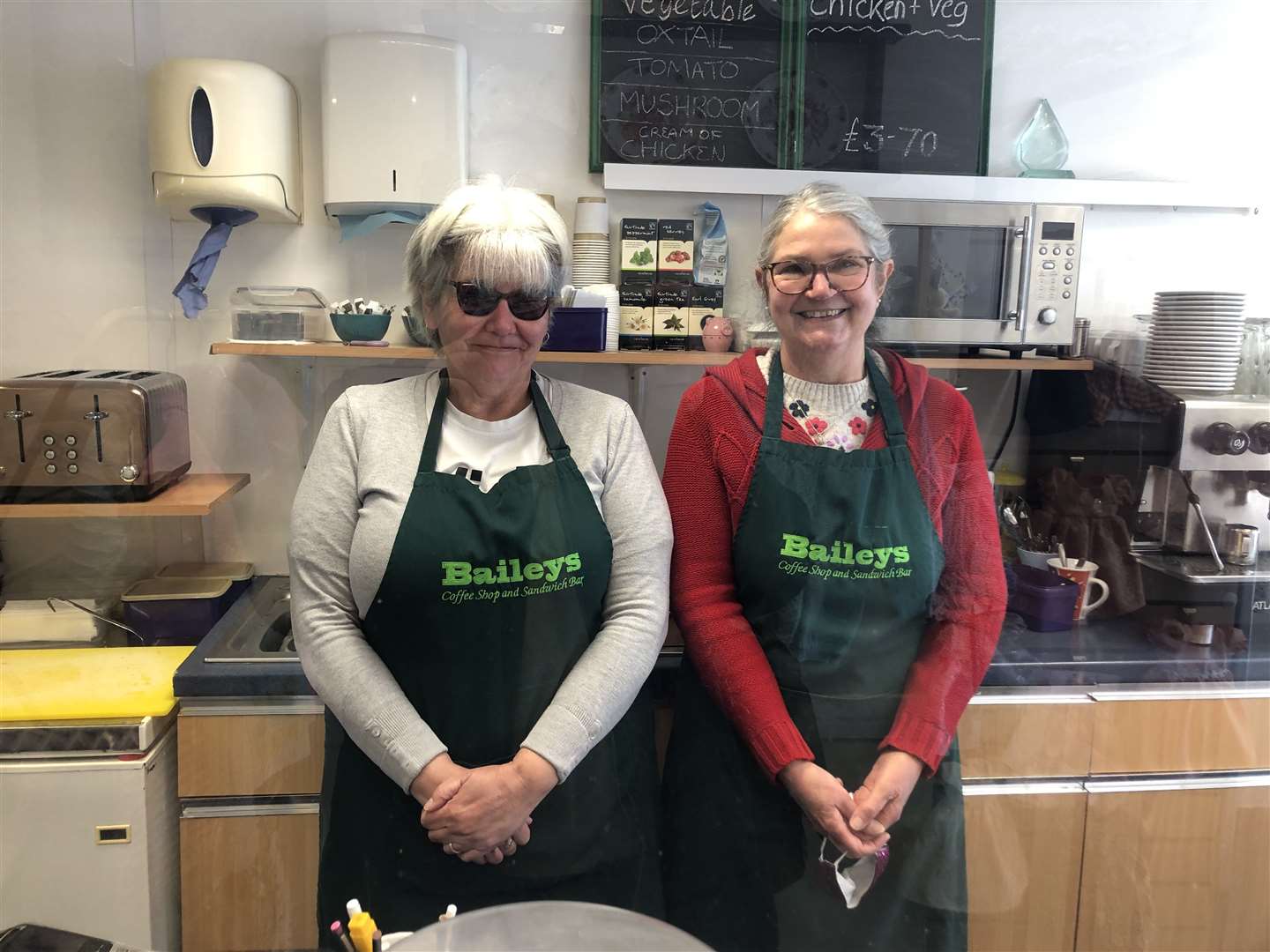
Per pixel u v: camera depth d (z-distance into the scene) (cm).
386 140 124
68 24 124
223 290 136
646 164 135
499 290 93
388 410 100
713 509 112
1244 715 131
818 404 111
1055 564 140
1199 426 137
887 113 137
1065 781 130
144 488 127
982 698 127
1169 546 141
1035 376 141
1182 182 141
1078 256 135
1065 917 132
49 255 131
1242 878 134
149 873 119
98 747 116
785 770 106
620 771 106
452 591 94
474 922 75
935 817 111
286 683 117
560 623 98
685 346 137
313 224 134
